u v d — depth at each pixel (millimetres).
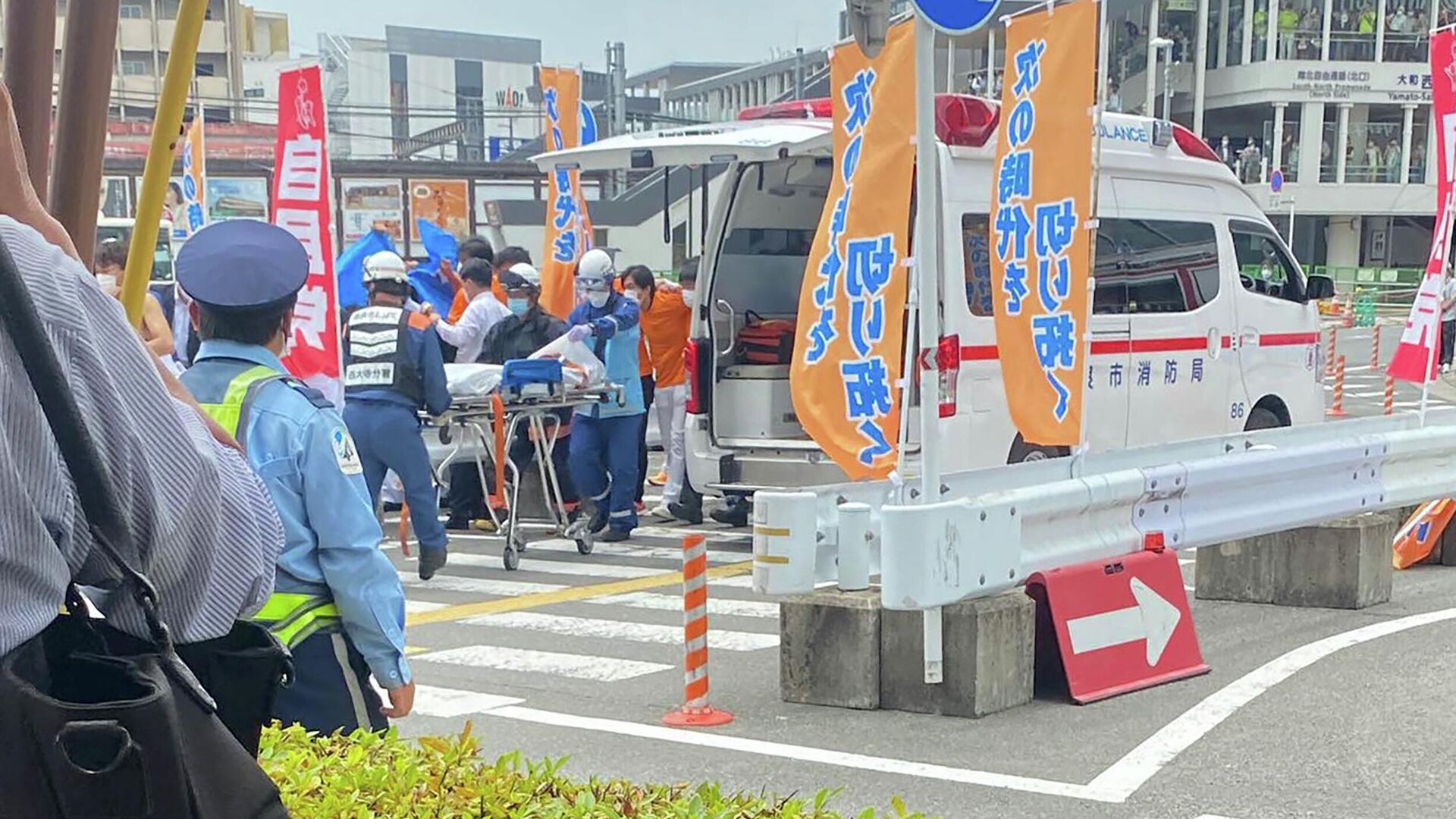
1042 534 6246
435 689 6457
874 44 6098
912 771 5133
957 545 5699
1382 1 45375
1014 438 9008
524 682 6559
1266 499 7387
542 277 13750
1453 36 8773
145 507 1615
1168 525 6816
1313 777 5023
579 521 10023
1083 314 6273
